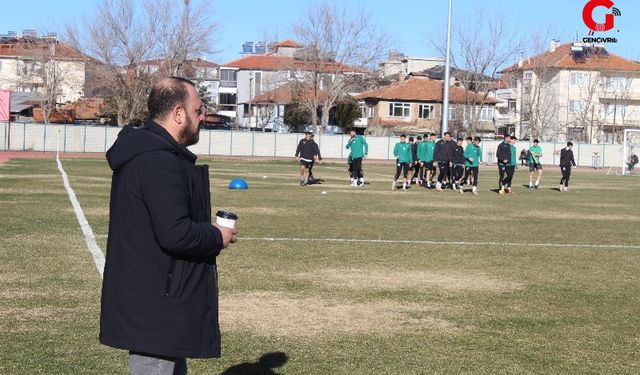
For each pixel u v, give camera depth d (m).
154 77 69.62
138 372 4.36
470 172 34.66
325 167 57.03
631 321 8.98
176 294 4.27
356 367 6.94
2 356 6.92
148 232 4.26
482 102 82.12
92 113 86.25
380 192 30.36
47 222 16.42
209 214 4.59
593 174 59.12
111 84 69.62
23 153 60.44
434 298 10.01
